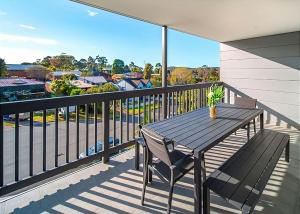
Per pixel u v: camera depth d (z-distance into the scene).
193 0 3.34
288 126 6.00
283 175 3.19
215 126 2.81
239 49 6.75
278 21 4.56
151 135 2.14
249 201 1.69
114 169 3.27
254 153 2.65
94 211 2.31
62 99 2.70
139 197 2.57
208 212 1.98
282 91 6.06
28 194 2.58
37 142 3.69
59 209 2.32
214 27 5.11
